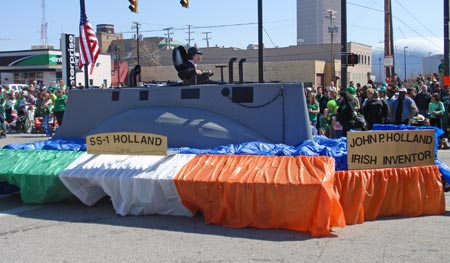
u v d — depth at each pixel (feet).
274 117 22.13
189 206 19.88
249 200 18.38
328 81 205.46
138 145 21.13
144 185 19.95
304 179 17.74
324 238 17.51
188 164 19.95
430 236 17.67
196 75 25.40
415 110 44.14
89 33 52.65
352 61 59.26
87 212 21.53
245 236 17.83
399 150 20.18
